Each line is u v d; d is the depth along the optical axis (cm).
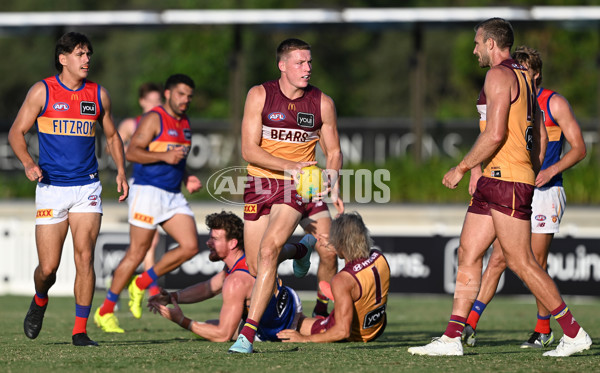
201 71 10188
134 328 2969
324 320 2480
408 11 5356
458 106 10919
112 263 4666
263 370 1773
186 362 1892
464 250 2034
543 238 2461
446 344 2038
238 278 2417
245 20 5384
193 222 3039
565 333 2023
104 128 2330
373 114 13688
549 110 2472
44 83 2239
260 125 2203
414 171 5747
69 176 2245
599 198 5516
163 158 2902
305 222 2453
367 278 2381
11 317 3388
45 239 2253
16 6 14338
